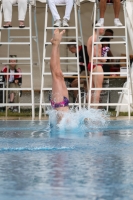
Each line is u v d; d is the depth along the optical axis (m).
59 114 12.20
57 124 12.23
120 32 25.42
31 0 19.55
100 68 18.70
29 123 14.98
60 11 24.72
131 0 21.06
